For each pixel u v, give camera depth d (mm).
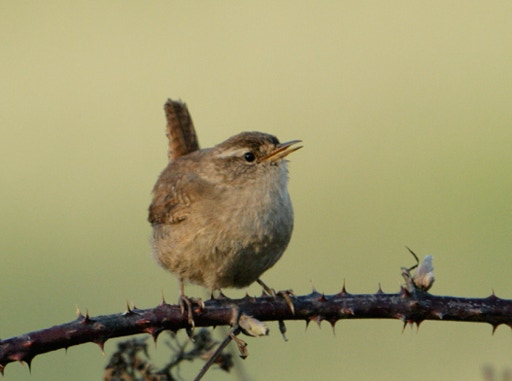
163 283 18344
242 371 8250
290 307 8062
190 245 11711
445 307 7828
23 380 15711
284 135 24656
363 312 7949
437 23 31547
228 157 11930
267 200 11719
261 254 11750
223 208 11586
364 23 31766
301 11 32875
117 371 8086
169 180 12648
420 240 19844
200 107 25969
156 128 24812
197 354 8156
